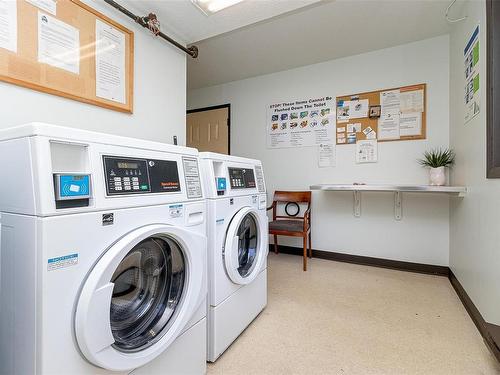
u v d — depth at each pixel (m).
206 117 3.92
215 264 1.31
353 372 1.25
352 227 2.96
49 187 0.66
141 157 0.93
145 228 0.87
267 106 3.46
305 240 2.69
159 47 2.04
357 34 2.51
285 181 3.35
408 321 1.70
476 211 1.73
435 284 2.31
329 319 1.73
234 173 1.53
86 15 1.53
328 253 3.08
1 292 0.74
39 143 0.66
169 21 2.02
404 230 2.71
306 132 3.21
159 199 0.96
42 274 0.64
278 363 1.31
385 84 2.78
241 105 3.64
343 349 1.42
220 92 3.81
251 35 2.53
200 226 1.16
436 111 2.56
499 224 1.38
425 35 2.53
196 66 3.22
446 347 1.43
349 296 2.07
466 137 1.98
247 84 3.60
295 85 3.27
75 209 0.71
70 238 0.69
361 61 2.89
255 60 3.06
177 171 1.07
